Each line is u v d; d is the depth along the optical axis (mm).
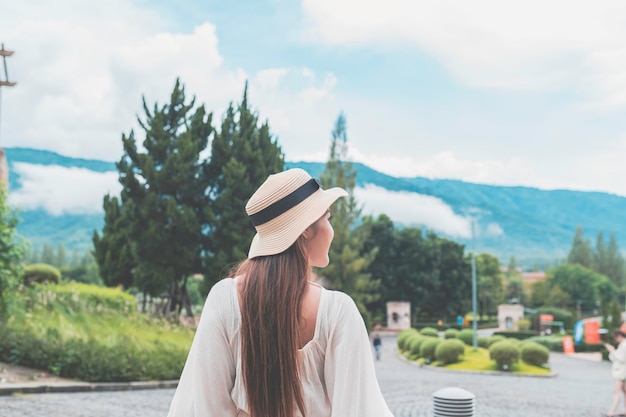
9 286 15195
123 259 34531
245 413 1719
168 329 23328
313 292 1758
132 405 11250
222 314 1743
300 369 1688
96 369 13828
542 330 96562
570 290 158500
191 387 1751
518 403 15852
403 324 87625
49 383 12680
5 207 14891
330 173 49750
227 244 34562
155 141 36094
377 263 91438
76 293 21031
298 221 1763
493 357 28766
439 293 94875
